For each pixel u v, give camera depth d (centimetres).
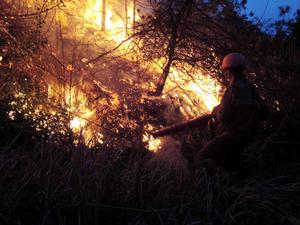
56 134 471
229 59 489
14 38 562
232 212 384
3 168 361
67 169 375
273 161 582
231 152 483
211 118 508
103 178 361
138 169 387
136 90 626
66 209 342
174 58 630
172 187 387
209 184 396
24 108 494
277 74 631
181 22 615
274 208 398
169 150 464
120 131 507
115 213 353
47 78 594
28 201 344
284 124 618
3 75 521
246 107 474
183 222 351
